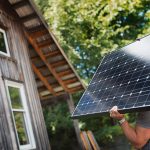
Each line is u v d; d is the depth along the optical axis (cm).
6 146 761
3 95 808
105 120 1978
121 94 338
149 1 2059
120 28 2036
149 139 332
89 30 2212
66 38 2178
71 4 2156
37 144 924
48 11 2205
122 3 1888
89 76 2253
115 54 438
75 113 363
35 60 1264
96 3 2028
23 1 930
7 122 793
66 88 1502
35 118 955
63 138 1961
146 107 288
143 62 362
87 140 980
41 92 1514
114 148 1802
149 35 401
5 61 868
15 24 999
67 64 1300
